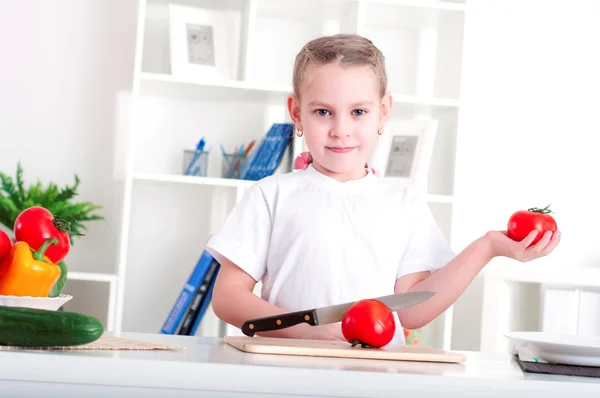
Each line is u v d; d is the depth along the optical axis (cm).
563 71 322
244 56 291
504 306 280
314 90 156
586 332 272
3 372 90
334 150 158
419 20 309
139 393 92
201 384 92
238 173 297
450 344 308
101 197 309
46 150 307
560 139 321
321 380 93
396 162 293
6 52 305
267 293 164
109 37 309
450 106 295
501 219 319
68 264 306
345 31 303
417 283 153
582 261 319
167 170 309
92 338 101
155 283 310
